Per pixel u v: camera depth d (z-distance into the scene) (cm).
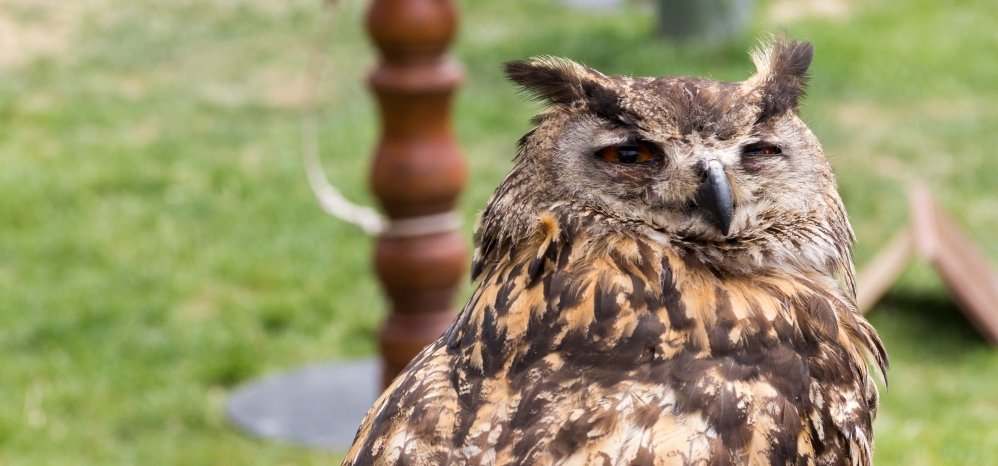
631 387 431
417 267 921
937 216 1446
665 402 427
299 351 1317
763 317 457
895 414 1195
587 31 2467
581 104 498
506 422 430
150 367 1266
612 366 442
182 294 1430
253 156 1894
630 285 457
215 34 2541
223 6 2711
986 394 1237
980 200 1755
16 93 2145
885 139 1952
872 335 498
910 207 1473
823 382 460
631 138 494
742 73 2208
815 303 477
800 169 510
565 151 491
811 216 510
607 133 494
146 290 1437
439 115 913
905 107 2111
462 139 1969
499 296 467
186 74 2314
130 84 2247
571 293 457
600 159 495
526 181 489
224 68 2356
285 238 1584
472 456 425
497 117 2045
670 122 495
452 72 909
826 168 523
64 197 1684
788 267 504
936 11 2609
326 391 1203
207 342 1309
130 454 1106
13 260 1503
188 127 2025
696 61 2283
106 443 1128
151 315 1370
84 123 2019
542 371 441
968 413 1195
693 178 490
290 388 1211
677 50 2327
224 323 1362
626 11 2692
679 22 2373
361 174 1808
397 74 898
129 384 1232
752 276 485
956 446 1112
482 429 429
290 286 1457
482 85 2217
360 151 1911
